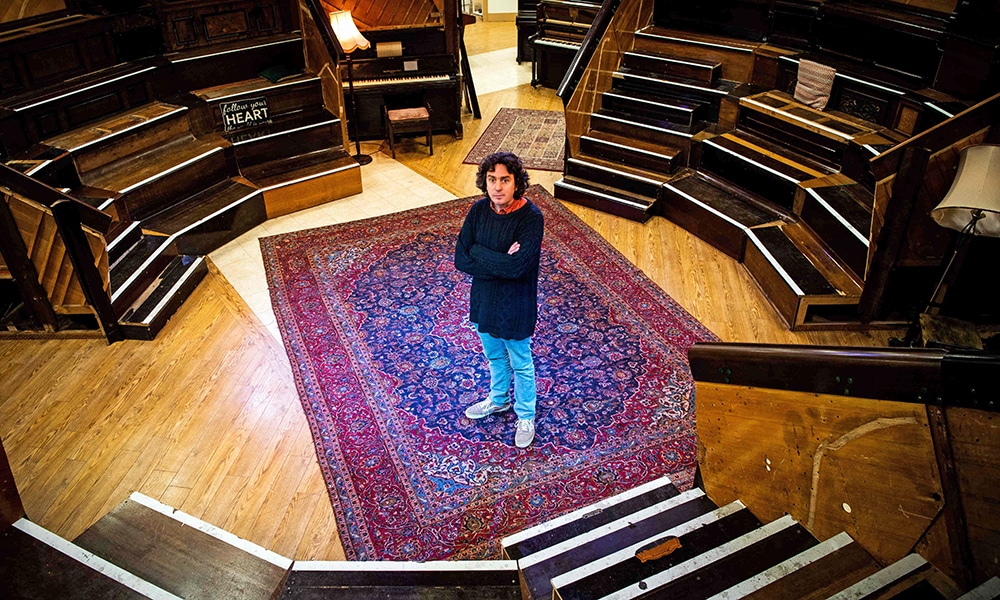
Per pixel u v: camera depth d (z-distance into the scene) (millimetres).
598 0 8430
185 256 5184
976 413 1358
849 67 5469
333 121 6465
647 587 1786
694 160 6062
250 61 6410
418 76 7406
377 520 3240
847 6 5426
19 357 4320
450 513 3271
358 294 4914
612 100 6465
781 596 1649
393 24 7293
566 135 6289
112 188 5168
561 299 4816
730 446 2262
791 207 5301
